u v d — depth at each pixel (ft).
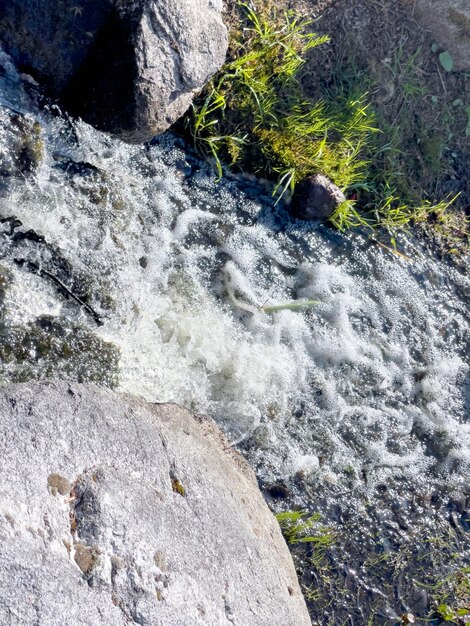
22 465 5.94
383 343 13.05
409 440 12.75
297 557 11.16
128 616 6.09
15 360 8.86
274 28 12.17
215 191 12.15
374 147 13.26
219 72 11.65
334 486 11.85
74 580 5.82
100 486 6.45
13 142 9.92
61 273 9.93
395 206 13.62
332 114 12.80
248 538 7.91
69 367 9.33
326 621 11.03
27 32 9.80
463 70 14.14
